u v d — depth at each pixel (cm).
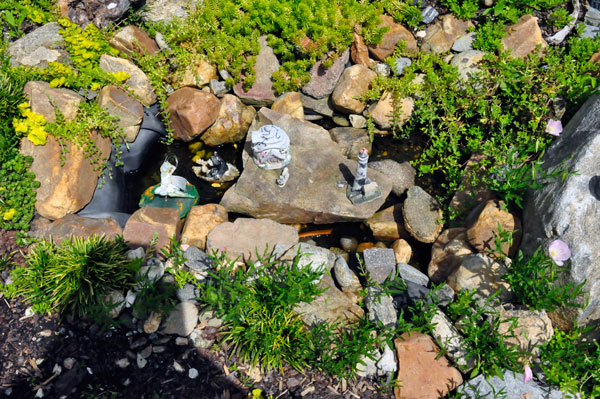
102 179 143
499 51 157
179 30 157
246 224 130
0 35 157
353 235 140
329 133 158
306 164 142
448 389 105
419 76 161
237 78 158
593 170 113
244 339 108
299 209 137
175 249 118
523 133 141
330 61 153
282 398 104
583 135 121
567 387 100
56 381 102
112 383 103
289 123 149
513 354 100
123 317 111
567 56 150
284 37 157
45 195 130
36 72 147
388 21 164
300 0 157
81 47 152
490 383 102
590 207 109
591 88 139
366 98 155
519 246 123
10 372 103
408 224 133
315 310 113
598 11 164
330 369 105
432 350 108
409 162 155
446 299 116
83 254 115
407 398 103
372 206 138
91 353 106
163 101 152
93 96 152
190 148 158
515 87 150
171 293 113
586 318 107
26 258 119
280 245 125
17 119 135
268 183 139
